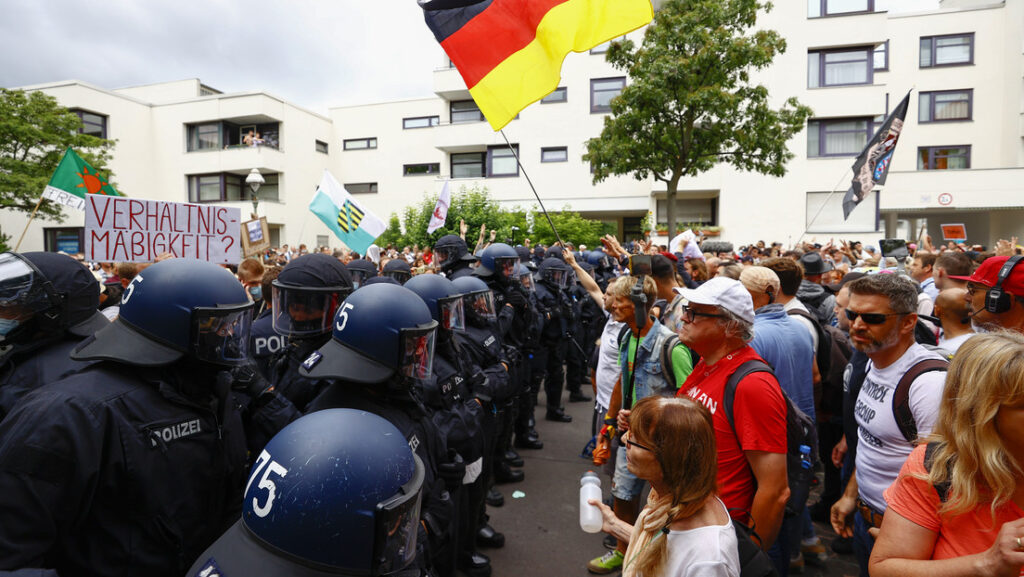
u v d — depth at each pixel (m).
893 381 2.29
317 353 2.13
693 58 10.55
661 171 12.13
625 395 3.24
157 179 27.66
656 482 1.66
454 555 2.87
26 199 18.41
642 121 11.33
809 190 20.44
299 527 1.02
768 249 12.67
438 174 27.75
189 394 1.77
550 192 24.31
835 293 5.66
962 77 22.09
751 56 10.45
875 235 20.11
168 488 1.64
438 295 2.99
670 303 3.84
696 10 10.55
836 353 3.91
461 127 25.36
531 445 5.79
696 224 21.83
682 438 1.60
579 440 6.05
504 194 24.94
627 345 3.28
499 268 5.25
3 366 1.96
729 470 2.24
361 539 1.04
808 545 3.61
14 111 18.03
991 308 2.49
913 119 22.55
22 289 1.89
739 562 1.65
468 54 4.05
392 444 1.17
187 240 5.05
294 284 2.74
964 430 1.38
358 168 29.23
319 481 1.03
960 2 25.03
